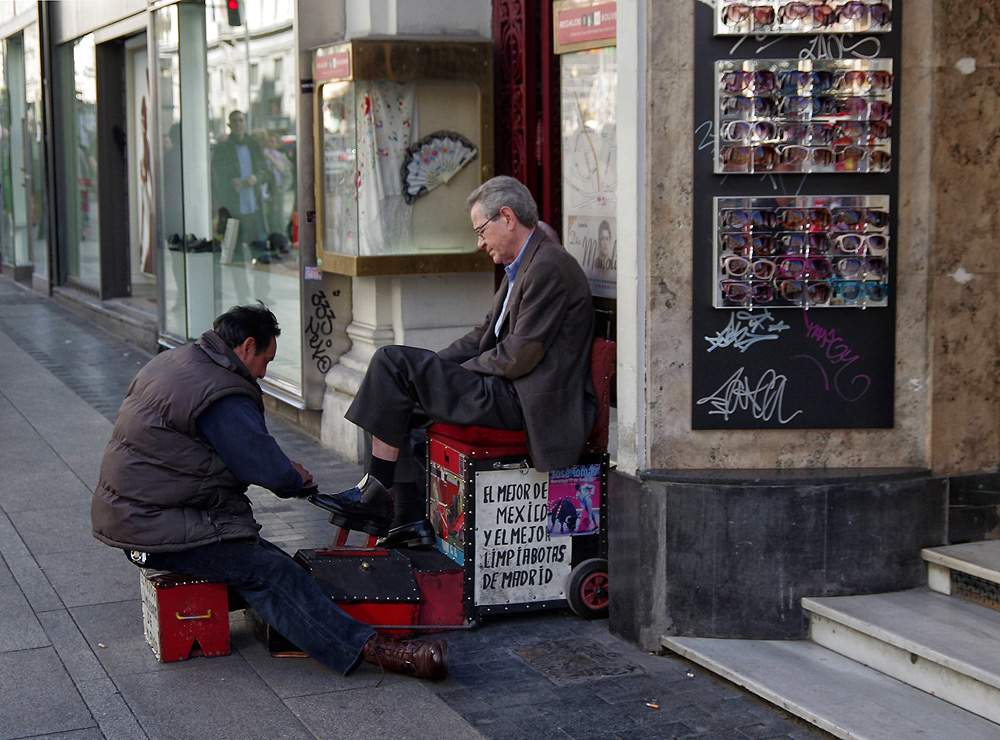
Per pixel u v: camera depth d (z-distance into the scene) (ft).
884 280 13.26
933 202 13.15
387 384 14.26
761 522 13.14
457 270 21.01
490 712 12.09
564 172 18.29
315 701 12.27
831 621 13.02
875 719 11.30
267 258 26.03
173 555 13.05
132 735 11.43
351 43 19.80
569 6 17.46
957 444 13.56
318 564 13.80
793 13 12.86
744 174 13.10
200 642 13.30
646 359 13.39
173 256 32.99
